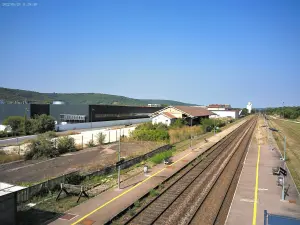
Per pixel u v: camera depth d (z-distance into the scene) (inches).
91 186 681.0
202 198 603.5
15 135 1683.1
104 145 1312.7
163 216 511.5
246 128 2544.3
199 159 1050.7
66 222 472.7
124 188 665.6
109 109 2691.9
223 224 480.1
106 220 479.5
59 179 660.1
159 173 815.7
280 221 380.5
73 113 2461.9
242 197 610.2
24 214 508.4
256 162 991.6
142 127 1728.6
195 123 2374.5
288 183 717.3
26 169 842.8
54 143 1130.0
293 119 4547.2
